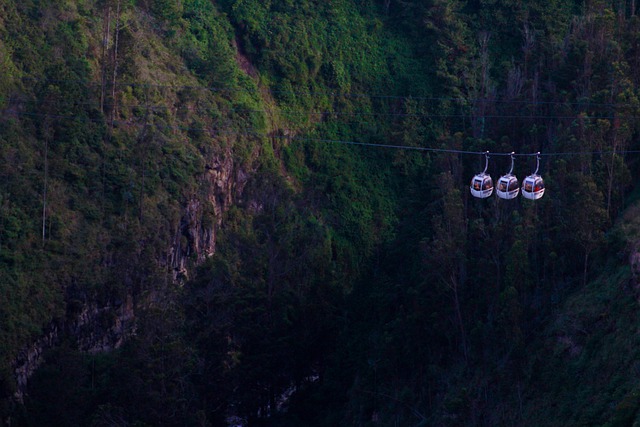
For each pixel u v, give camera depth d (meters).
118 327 85.06
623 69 79.62
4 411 71.75
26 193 83.56
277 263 88.88
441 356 73.00
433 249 72.19
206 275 87.19
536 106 87.19
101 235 87.12
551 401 62.44
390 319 79.94
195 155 99.88
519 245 67.19
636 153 76.06
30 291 79.75
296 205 105.94
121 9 105.38
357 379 76.94
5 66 88.50
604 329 63.47
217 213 103.06
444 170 84.31
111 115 94.38
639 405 54.75
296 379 85.44
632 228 67.88
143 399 68.88
